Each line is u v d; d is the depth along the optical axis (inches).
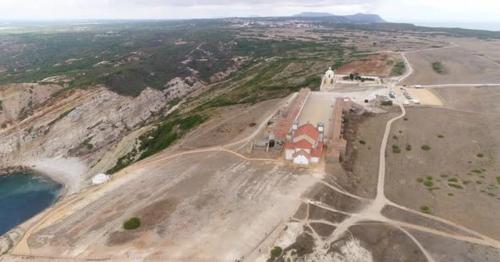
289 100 3727.9
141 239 1664.6
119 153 3511.3
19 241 1688.0
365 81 4421.8
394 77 4628.4
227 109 3705.7
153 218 1823.3
